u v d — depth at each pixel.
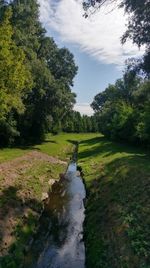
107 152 44.53
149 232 13.20
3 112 30.95
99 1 15.68
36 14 43.12
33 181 25.17
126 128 53.25
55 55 62.53
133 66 26.55
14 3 39.94
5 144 44.84
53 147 53.97
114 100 84.44
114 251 12.90
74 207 22.06
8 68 28.08
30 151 42.84
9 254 13.41
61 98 52.88
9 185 21.52
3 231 14.94
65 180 30.81
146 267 10.77
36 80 48.94
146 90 47.91
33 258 14.45
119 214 16.31
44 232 17.52
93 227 16.75
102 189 23.23
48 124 57.72
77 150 57.41
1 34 27.03
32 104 51.19
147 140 43.25
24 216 17.84
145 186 19.62
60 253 15.05
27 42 41.66
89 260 13.51
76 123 119.12
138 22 20.48
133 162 29.94
